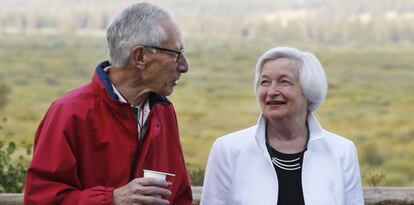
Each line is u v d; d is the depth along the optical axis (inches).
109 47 132.2
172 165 143.5
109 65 136.9
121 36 130.2
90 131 130.3
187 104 3855.8
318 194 150.3
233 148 154.9
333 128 3019.2
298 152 153.9
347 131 2915.8
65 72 5152.6
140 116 135.0
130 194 123.1
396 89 4672.7
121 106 130.9
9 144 246.4
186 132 2896.2
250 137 155.0
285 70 149.2
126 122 131.8
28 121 2770.7
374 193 195.6
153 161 135.6
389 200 193.0
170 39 130.4
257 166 152.9
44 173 127.6
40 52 6387.8
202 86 4670.3
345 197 153.6
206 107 3769.7
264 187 151.4
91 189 126.2
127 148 131.5
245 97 4274.1
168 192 124.9
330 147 154.5
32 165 128.1
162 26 130.0
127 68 131.5
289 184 151.6
